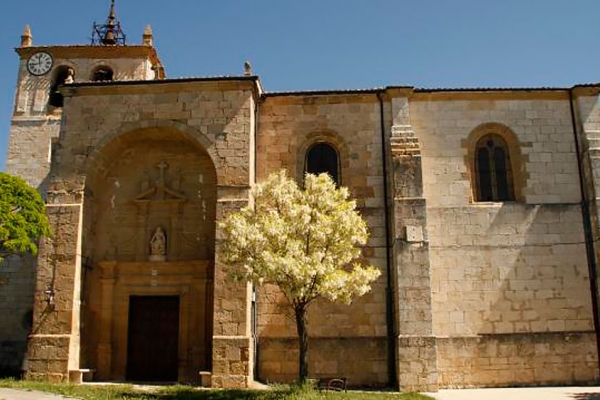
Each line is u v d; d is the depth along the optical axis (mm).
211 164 25266
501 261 23781
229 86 24031
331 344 23031
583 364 22984
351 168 24625
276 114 25297
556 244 23953
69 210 23406
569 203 24344
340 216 19125
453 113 25219
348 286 18750
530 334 23156
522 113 25203
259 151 24922
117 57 38594
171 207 25078
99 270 24703
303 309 19000
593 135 24547
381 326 23094
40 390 18797
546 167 24719
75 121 24328
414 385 21281
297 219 18875
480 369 22859
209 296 24188
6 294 31875
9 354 31172
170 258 24625
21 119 36688
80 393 18516
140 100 24281
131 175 25500
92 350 23969
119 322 24312
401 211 23000
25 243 21422
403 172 23438
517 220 24125
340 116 25172
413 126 25094
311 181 20047
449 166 24719
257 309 23344
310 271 17984
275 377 22812
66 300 22578
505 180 25000
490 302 23438
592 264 23734
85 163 23922
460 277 23641
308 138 25094
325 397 18031
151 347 24250
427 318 21844
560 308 23422
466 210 24219
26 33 38938
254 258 18656
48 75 37781
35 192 22891
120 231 25031
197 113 23938
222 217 22719
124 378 23875
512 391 21234
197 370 23594
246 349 21359
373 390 21859
